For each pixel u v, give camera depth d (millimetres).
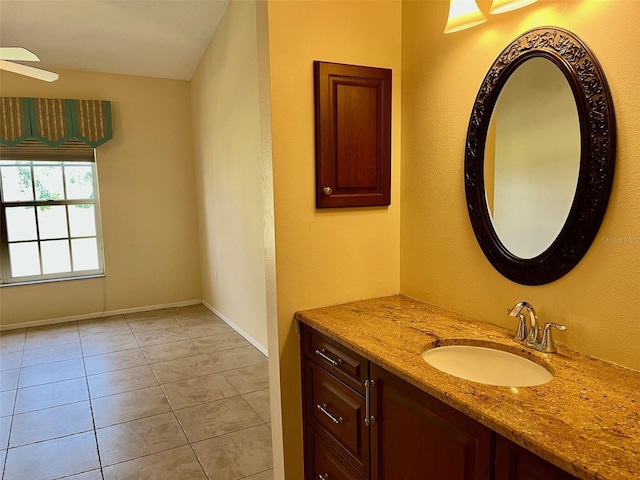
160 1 3422
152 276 5082
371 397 1402
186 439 2438
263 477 2109
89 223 4848
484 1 1486
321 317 1712
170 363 3516
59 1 3299
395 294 2021
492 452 993
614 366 1194
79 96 4590
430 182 1792
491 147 1497
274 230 1741
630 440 865
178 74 4859
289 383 1849
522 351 1324
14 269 4559
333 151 1777
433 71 1726
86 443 2408
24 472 2166
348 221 1877
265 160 1774
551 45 1278
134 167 4883
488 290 1582
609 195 1170
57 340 4086
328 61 1749
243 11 3301
